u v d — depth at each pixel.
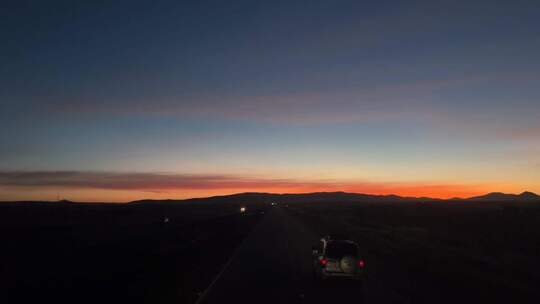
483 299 16.59
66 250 35.56
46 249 36.53
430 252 32.47
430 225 71.94
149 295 17.03
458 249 35.56
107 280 20.62
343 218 94.12
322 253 20.33
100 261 28.31
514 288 18.89
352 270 19.75
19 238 47.91
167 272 23.19
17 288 18.41
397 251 33.31
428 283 20.16
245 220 88.94
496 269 25.23
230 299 15.98
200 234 53.16
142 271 23.61
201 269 24.20
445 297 16.94
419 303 15.75
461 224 69.94
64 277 21.41
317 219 85.75
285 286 18.81
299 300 15.96
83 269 24.55
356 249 20.06
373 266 25.83
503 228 59.72
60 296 16.84
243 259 28.53
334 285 19.36
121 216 113.69
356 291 18.06
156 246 38.84
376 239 43.03
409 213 107.00
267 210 174.62
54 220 91.94
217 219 94.12
